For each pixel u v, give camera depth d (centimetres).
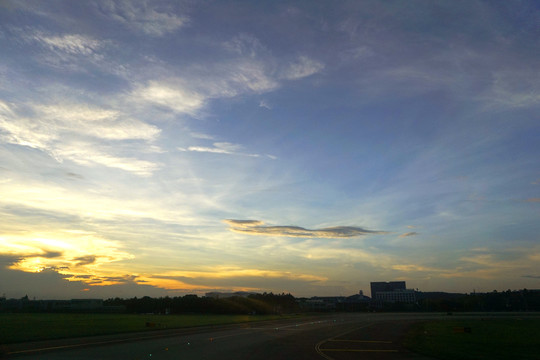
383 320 7388
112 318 7375
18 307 12850
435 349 2495
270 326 5062
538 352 2402
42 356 1953
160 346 2444
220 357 1939
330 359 1964
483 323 6162
